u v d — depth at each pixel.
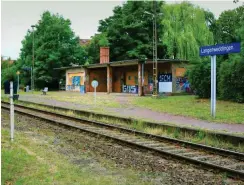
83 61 65.81
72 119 21.44
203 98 30.36
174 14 47.31
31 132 15.64
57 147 12.16
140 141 14.05
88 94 44.25
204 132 14.40
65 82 63.31
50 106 28.48
